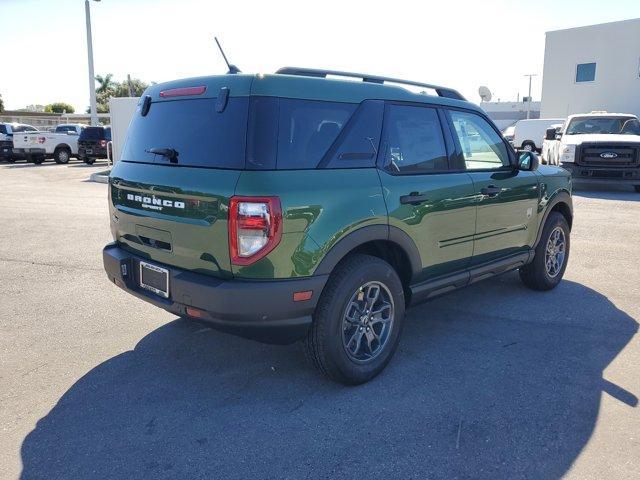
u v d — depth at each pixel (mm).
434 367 3980
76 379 3789
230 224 3129
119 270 3863
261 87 3271
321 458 2916
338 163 3494
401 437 3105
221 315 3205
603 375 3855
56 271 6434
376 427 3205
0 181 17234
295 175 3250
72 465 2854
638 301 5438
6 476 2760
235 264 3172
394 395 3576
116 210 4027
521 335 4578
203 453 2955
